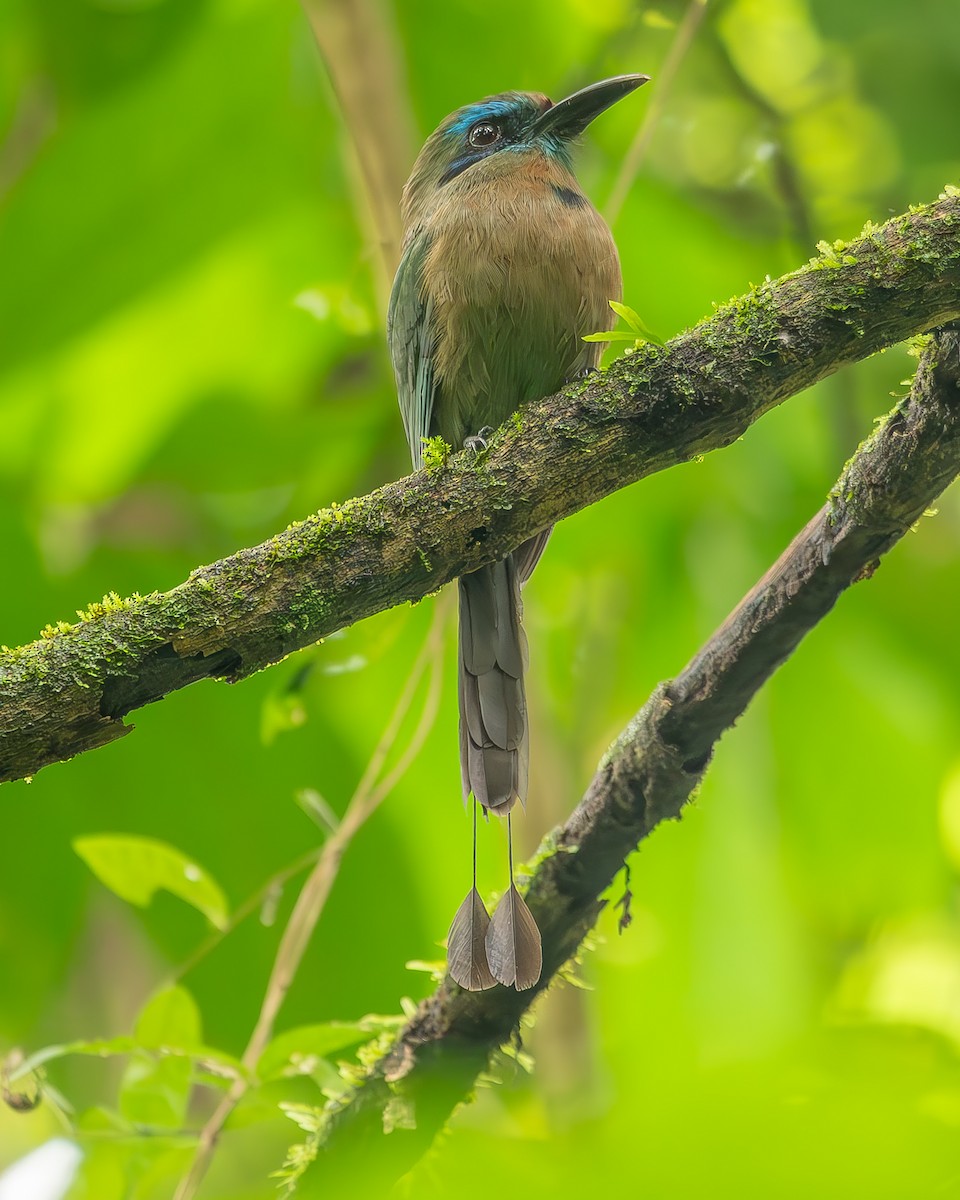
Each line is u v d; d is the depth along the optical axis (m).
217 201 11.44
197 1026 6.96
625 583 11.65
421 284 8.16
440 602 8.54
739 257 11.43
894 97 11.51
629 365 5.52
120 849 7.28
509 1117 7.86
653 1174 2.57
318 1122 6.48
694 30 8.81
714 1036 9.52
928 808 11.55
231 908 10.62
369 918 10.62
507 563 7.51
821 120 11.99
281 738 10.80
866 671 11.51
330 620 5.38
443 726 10.90
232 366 11.86
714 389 5.45
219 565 5.28
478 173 8.41
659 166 11.72
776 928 9.95
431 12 11.32
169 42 11.03
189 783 10.85
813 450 10.87
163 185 11.32
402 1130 6.26
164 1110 6.98
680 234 11.34
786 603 5.77
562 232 7.78
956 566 11.45
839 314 5.40
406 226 9.39
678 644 11.52
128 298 11.50
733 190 11.63
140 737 10.80
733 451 10.92
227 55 11.04
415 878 10.70
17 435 11.77
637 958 9.98
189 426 11.89
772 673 5.89
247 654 5.28
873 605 11.52
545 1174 2.93
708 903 10.02
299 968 10.49
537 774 10.48
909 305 5.38
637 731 6.00
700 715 5.88
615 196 8.62
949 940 11.57
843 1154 2.55
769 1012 9.61
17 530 11.05
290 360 11.88
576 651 11.66
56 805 10.84
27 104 12.13
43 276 11.41
